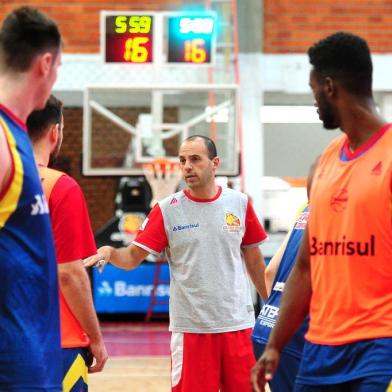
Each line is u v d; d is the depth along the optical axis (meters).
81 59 26.95
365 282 7.10
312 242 7.54
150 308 26.25
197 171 11.97
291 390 9.48
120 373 18.30
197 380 11.73
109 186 30.97
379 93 29.36
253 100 28.62
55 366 6.65
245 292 12.09
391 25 29.08
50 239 6.69
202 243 11.89
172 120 26.25
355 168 7.25
